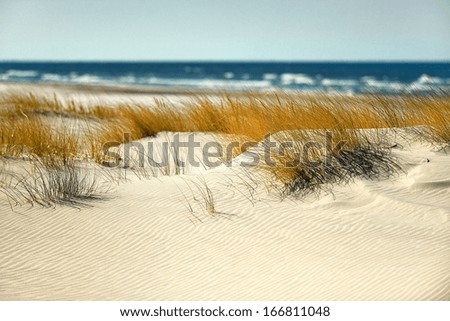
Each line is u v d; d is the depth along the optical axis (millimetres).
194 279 6082
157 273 6250
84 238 7098
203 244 6816
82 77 69125
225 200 7941
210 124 12945
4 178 9141
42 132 11102
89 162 10352
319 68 112125
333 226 7016
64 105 20891
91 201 8203
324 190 8055
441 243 6391
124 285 6012
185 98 24297
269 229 7051
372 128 10211
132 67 125812
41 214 7770
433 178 8211
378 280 5691
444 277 5523
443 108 10562
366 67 117562
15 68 117688
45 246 6910
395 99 11500
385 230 6828
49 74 78750
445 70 86938
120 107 16562
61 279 6160
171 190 8492
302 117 10062
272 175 8523
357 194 7906
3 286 5965
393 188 8062
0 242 6977
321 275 5926
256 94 13250
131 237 7078
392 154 9062
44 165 9719
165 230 7207
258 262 6336
